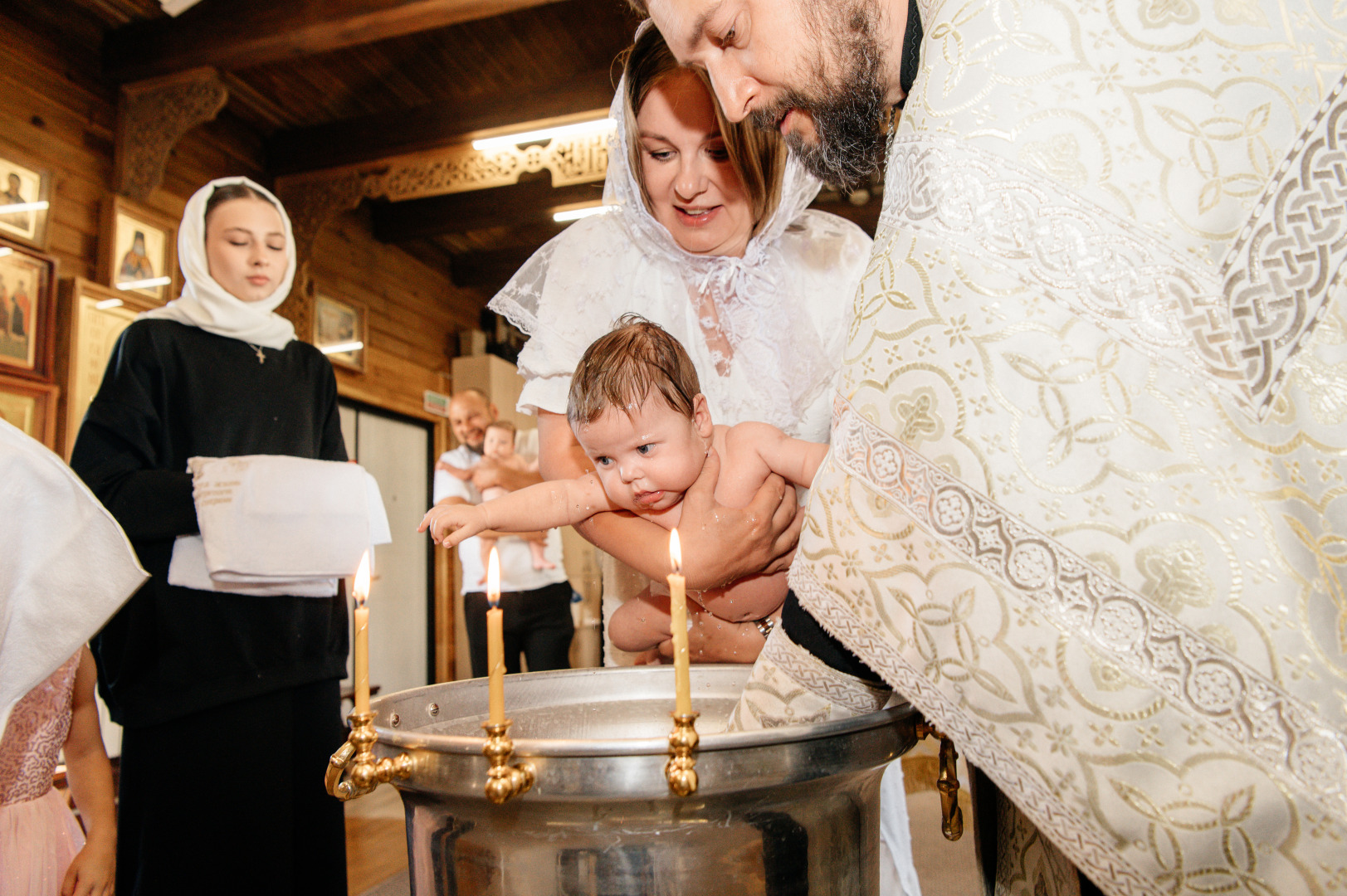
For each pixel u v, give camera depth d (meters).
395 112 5.81
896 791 1.40
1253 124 0.58
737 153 1.25
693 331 1.42
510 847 0.62
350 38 4.64
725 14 0.80
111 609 1.16
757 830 0.62
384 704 0.76
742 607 1.29
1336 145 0.57
